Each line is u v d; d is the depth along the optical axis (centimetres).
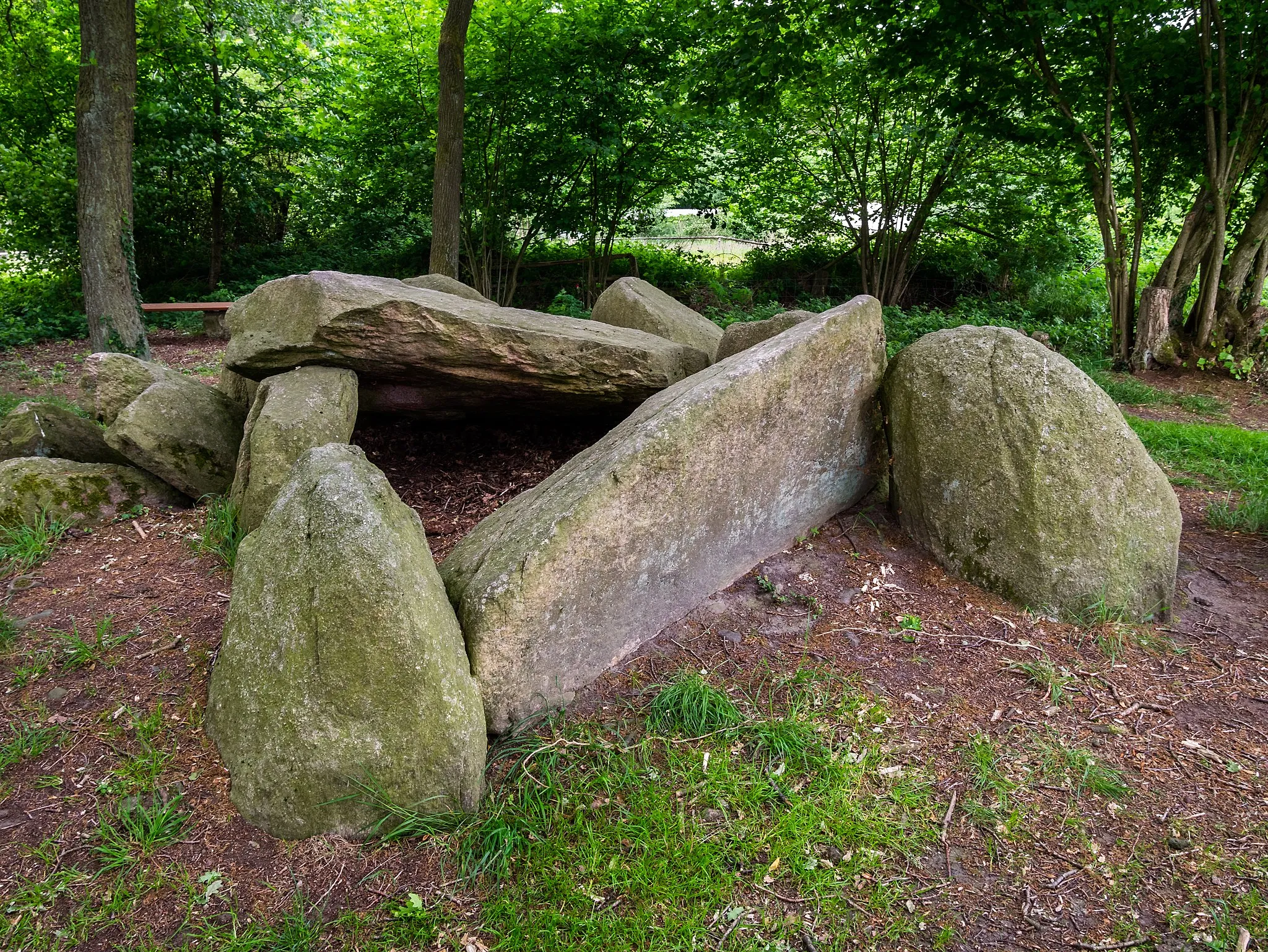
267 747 216
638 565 284
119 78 734
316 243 1598
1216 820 223
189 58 1308
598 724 262
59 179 1248
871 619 317
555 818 224
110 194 744
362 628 216
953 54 980
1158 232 1196
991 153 1267
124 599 331
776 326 459
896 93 1173
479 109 1180
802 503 356
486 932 193
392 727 215
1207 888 202
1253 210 1025
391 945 189
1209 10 856
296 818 214
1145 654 300
